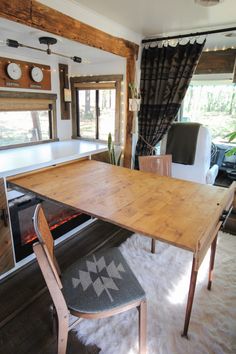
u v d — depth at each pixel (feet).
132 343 4.50
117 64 9.52
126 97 9.66
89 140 10.95
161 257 6.96
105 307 3.62
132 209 4.66
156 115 10.28
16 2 5.31
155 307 5.26
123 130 10.07
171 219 4.29
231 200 5.68
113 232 8.41
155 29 9.01
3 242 5.92
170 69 9.55
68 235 8.02
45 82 9.29
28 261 6.75
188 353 4.34
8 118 8.37
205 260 6.80
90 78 10.22
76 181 6.22
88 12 7.30
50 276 3.22
